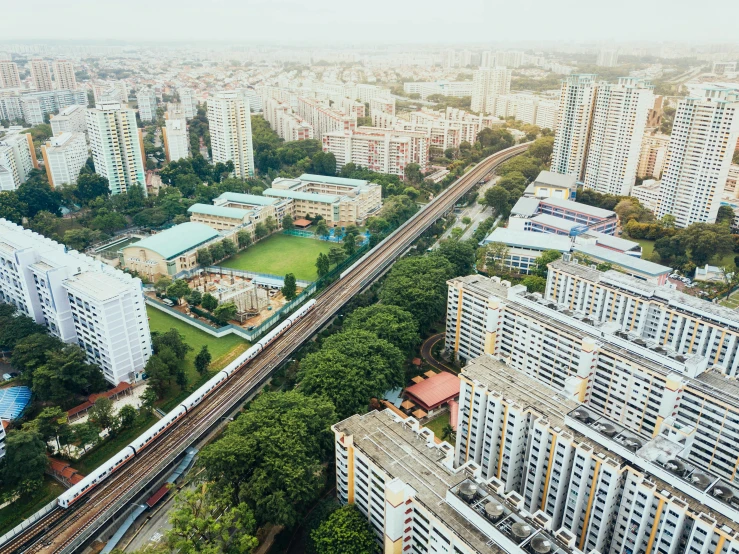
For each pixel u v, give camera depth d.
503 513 129.50
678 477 138.62
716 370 197.50
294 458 165.25
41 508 175.50
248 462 163.88
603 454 150.12
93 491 179.88
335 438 171.62
